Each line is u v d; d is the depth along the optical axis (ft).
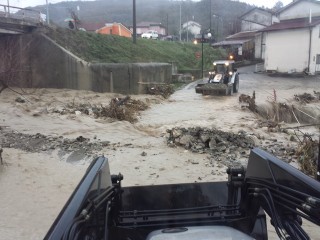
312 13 140.46
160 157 34.96
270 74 130.93
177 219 11.95
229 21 326.24
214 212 12.14
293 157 35.06
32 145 40.73
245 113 64.85
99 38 122.93
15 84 100.07
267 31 134.21
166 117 63.10
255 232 10.99
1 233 20.22
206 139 38.29
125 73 99.40
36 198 25.52
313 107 71.61
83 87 102.01
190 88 106.42
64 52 102.42
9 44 105.29
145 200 12.91
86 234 8.00
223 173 30.01
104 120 56.80
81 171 31.60
